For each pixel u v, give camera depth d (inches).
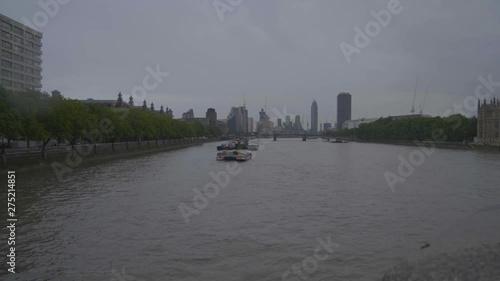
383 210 1676.9
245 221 1480.1
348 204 1811.0
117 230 1354.6
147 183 2541.8
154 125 6619.1
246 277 951.6
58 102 3425.2
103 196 2026.3
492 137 7682.1
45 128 3316.9
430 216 1557.6
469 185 2434.8
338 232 1325.0
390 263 1027.9
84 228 1376.7
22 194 2076.8
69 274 965.8
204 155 5728.3
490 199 1935.3
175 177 2903.5
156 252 1125.7
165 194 2098.9
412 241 1213.1
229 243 1207.6
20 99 3038.9
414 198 1971.0
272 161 4645.7
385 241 1219.2
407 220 1491.1
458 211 1652.3
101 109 4682.6
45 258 1075.9
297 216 1563.7
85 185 2428.6
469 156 5275.6
